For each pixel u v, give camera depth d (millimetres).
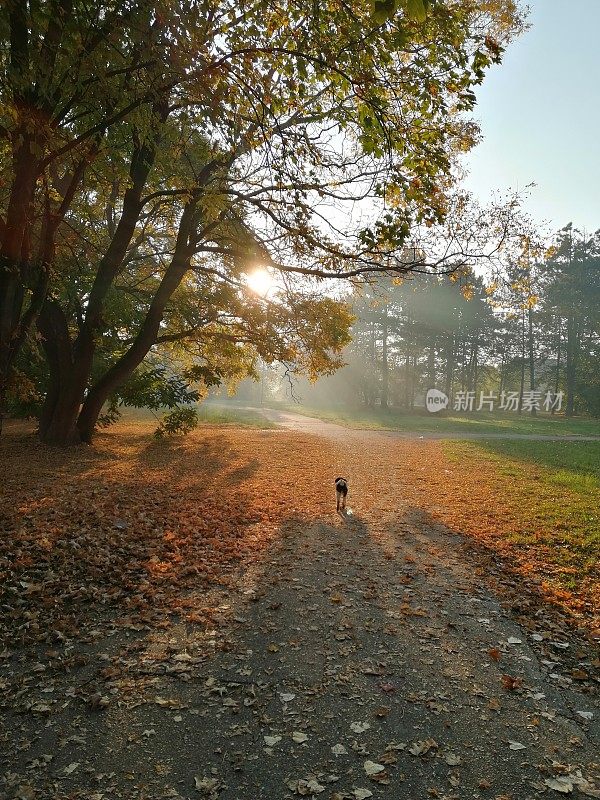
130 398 20781
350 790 3082
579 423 45062
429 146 7637
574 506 10812
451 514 10383
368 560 7516
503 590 6398
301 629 5258
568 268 55438
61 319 16547
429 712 3889
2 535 7477
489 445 24125
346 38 6633
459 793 3072
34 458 14977
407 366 57875
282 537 8609
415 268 11234
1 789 2994
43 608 5473
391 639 5086
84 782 3092
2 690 4016
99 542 7543
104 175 10039
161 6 6496
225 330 21047
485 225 11281
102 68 6777
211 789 3064
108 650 4711
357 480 14461
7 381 7484
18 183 6785
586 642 5090
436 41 6602
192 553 7508
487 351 62031
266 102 7551
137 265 20641
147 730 3596
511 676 4422
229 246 15828
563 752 3465
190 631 5152
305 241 10742
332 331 16609
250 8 7031
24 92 6438
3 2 5277
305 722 3734
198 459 16938
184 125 8758
